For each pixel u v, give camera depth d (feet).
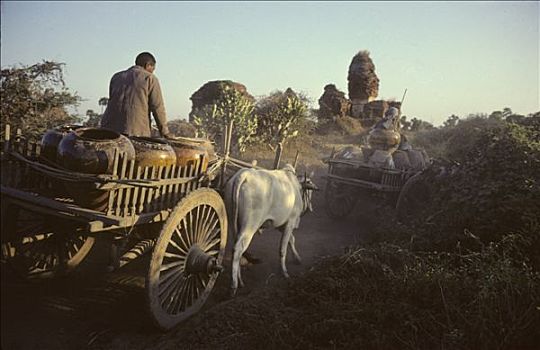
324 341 12.05
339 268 15.87
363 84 82.43
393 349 11.59
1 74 27.50
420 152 31.73
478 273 13.94
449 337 11.33
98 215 11.32
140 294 16.02
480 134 27.71
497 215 16.92
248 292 17.11
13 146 13.50
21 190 13.00
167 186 13.78
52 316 13.82
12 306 14.02
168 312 13.51
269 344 11.85
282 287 15.89
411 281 14.06
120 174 12.14
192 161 14.75
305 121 55.21
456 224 17.90
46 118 28.81
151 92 17.06
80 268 17.74
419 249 17.53
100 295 15.65
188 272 14.14
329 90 83.30
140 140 13.67
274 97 55.77
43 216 14.57
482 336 11.00
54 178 12.91
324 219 30.48
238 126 47.39
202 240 14.58
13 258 13.99
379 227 22.61
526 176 17.97
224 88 53.93
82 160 11.62
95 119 34.42
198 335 12.85
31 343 12.21
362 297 14.16
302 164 46.55
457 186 20.70
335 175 29.78
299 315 13.46
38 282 15.49
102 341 12.72
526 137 21.57
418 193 26.55
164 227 12.51
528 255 14.94
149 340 12.95
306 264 20.88
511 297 11.95
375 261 15.89
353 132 72.08
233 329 13.07
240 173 16.35
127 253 13.16
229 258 20.85
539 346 11.05
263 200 16.63
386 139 30.09
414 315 12.66
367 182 27.43
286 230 18.78
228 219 16.33
